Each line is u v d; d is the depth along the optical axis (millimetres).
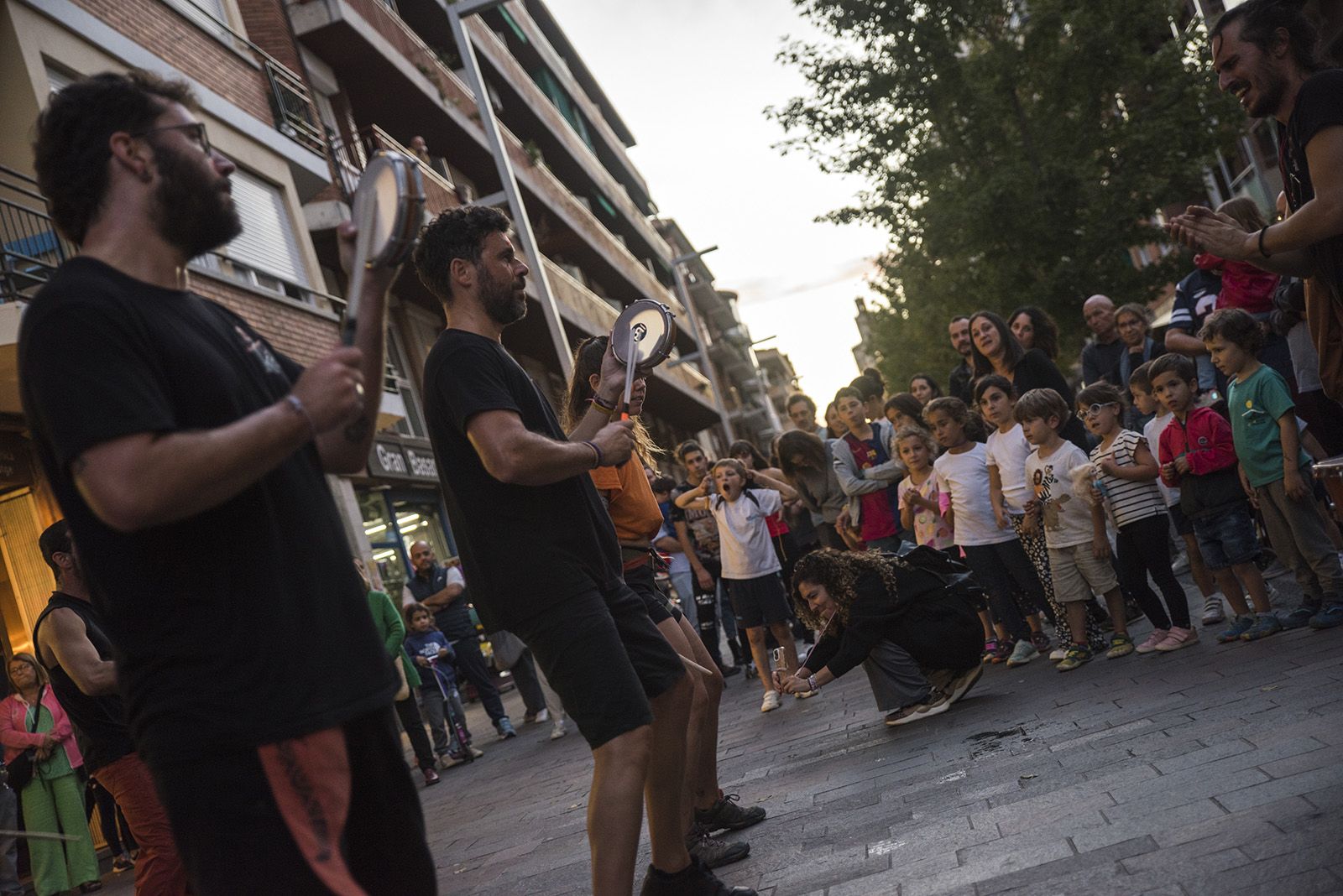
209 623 2252
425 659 12414
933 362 30562
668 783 4137
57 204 2381
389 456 20297
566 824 6867
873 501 10938
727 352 69688
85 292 2197
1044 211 22141
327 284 20438
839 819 5246
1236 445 7016
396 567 20875
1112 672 7289
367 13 22625
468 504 3875
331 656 2348
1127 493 7602
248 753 2238
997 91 22766
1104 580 7773
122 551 2252
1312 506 6773
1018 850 4086
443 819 8531
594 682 3713
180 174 2359
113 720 5227
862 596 7258
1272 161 25188
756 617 9742
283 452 2162
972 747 6117
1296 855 3322
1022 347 10094
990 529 8781
